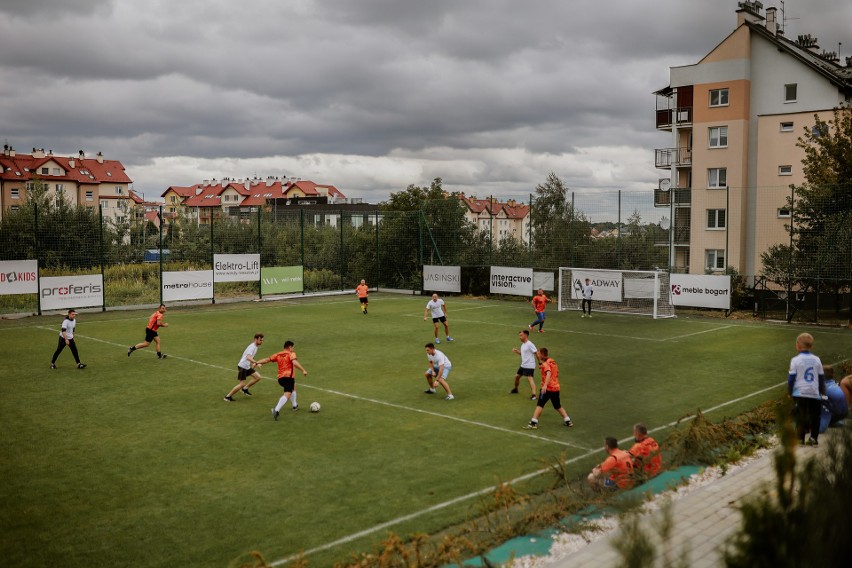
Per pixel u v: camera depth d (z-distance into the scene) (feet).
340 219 137.69
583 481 33.96
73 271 122.01
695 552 24.25
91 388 55.77
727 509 28.78
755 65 137.39
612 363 65.98
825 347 74.90
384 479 34.96
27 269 98.68
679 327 92.17
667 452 38.22
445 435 42.80
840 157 104.17
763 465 35.40
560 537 27.37
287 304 118.32
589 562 24.79
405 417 47.03
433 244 137.90
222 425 45.11
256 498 32.50
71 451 39.70
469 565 24.93
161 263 111.55
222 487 33.99
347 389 55.47
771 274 102.99
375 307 114.42
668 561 16.39
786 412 15.74
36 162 279.28
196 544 27.63
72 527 29.32
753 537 13.76
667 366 64.49
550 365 44.04
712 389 55.01
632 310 108.58
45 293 100.78
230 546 27.43
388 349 74.28
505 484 31.81
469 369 63.67
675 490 31.40
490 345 77.05
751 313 103.81
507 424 45.29
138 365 65.36
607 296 110.83
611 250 118.21
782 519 13.84
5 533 28.73
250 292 131.85
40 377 59.88
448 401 51.52
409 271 140.77
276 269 127.03
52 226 124.98
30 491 33.55
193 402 51.31
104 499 32.50
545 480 34.68
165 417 47.09
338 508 31.22
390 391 54.75
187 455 38.99
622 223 116.88
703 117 141.59
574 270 114.52
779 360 67.56
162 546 27.45
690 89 148.46
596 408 49.24
